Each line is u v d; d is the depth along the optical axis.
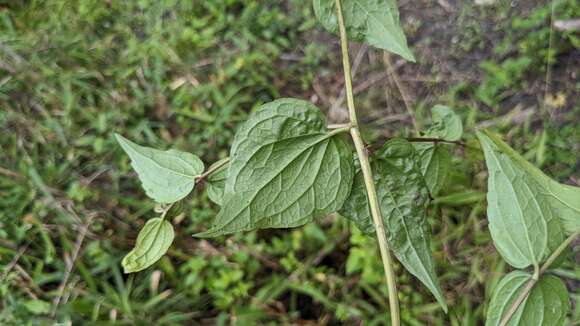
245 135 0.21
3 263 0.57
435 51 0.63
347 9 0.24
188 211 0.59
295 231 0.57
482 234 0.52
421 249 0.23
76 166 0.62
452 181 0.50
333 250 0.56
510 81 0.58
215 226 0.21
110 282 0.58
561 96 0.56
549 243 0.21
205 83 0.66
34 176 0.60
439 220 0.54
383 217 0.23
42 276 0.56
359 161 0.23
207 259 0.57
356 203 0.23
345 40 0.23
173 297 0.55
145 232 0.26
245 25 0.68
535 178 0.21
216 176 0.26
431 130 0.33
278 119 0.22
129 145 0.26
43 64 0.68
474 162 0.53
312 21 0.67
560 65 0.57
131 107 0.65
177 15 0.71
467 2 0.63
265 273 0.57
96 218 0.59
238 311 0.53
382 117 0.61
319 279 0.55
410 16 0.65
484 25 0.62
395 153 0.23
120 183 0.62
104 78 0.67
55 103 0.66
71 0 0.74
